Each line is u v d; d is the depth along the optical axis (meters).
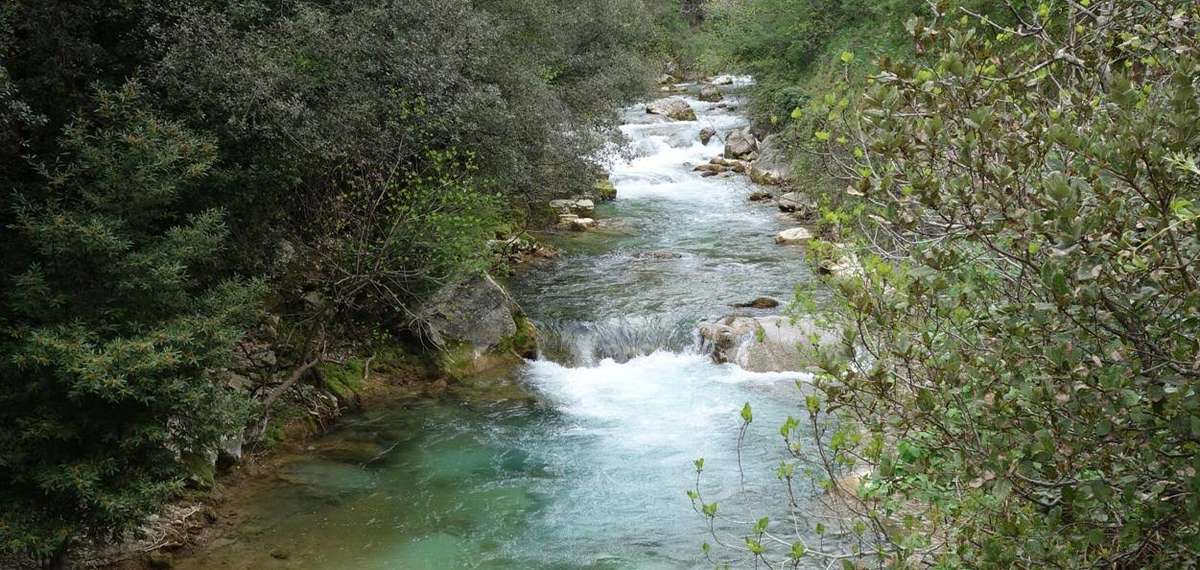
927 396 3.78
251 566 7.19
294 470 8.89
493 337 11.78
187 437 7.27
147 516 7.07
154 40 9.17
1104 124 3.65
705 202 20.41
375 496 8.41
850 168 5.16
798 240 16.47
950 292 4.21
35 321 6.74
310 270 10.88
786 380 11.01
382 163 10.55
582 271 14.83
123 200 7.05
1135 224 3.38
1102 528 3.77
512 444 9.55
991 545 3.87
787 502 8.02
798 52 24.97
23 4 8.23
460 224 10.93
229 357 7.40
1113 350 3.33
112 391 6.25
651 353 12.05
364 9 10.55
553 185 15.65
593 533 7.74
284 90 9.27
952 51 4.20
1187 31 4.27
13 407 6.41
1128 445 3.49
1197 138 3.24
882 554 4.87
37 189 7.45
